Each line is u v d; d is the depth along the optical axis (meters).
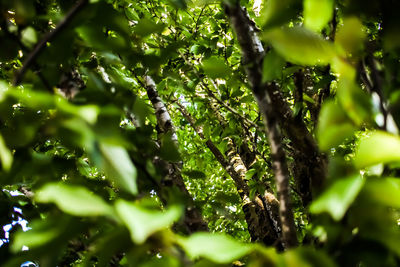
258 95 0.77
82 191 0.53
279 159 0.75
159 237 0.59
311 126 2.54
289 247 0.79
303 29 0.55
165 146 0.99
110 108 0.77
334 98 1.76
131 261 0.69
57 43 0.87
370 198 0.56
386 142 0.49
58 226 0.57
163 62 1.17
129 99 0.95
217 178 6.04
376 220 0.57
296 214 2.73
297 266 0.53
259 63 0.82
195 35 2.83
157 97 2.22
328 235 0.64
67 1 1.03
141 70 1.63
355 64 0.72
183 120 4.30
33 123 0.69
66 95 0.99
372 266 0.61
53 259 0.65
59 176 1.19
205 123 2.86
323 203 0.52
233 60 2.81
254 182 2.57
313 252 0.55
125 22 0.93
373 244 0.60
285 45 0.55
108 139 0.59
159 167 1.10
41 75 0.90
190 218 1.13
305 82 2.18
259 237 2.96
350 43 0.61
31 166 0.85
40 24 1.09
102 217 0.59
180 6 0.94
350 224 0.60
